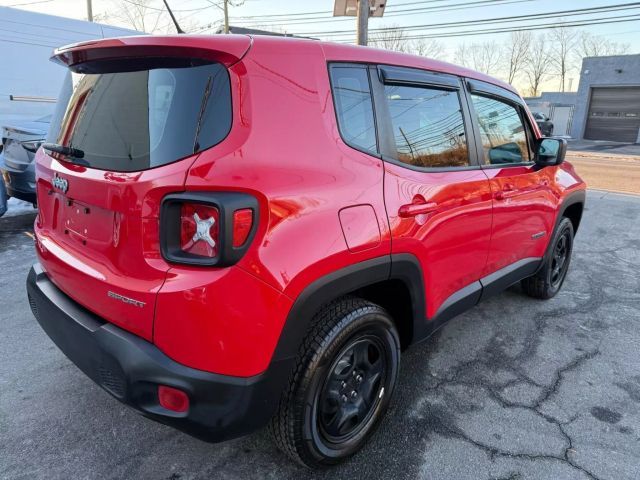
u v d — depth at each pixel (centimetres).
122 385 162
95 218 177
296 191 163
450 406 252
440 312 247
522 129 327
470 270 268
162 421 161
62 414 238
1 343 307
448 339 329
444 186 231
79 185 180
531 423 239
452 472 205
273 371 164
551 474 205
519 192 301
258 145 158
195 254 152
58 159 204
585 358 307
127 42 167
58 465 204
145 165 159
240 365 156
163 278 154
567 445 224
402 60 225
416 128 226
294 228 161
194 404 156
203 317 149
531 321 360
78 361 183
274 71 169
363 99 200
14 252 498
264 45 170
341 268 176
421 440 225
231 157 152
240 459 211
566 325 355
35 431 225
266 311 156
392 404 253
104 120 179
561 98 3541
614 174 1369
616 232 656
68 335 185
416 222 212
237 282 150
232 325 152
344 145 186
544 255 367
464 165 259
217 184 148
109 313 171
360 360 206
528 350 316
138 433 226
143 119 166
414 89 227
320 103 181
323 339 180
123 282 163
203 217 148
